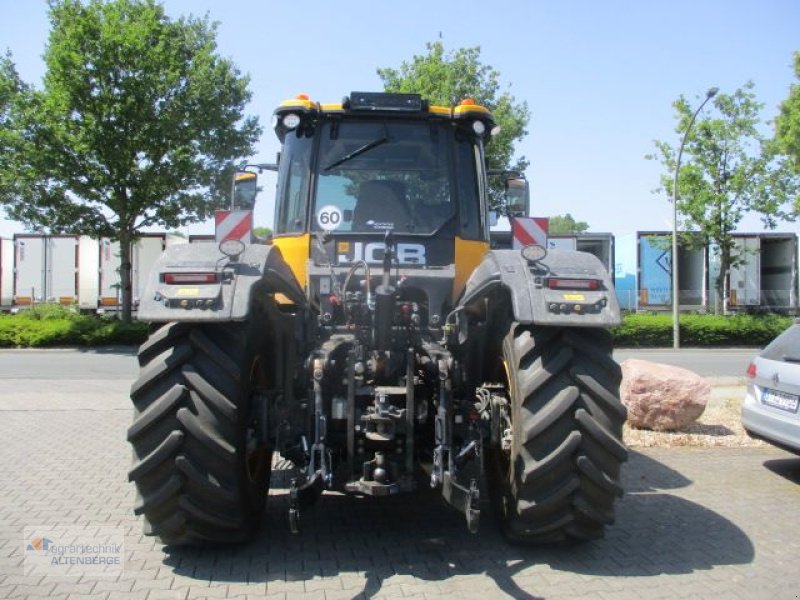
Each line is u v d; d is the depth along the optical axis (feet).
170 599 11.59
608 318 12.25
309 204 16.55
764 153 81.87
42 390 37.99
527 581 12.45
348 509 16.52
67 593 11.78
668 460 22.50
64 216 70.85
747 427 22.40
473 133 16.96
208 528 12.95
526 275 12.75
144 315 11.90
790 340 21.72
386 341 13.60
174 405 12.35
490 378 15.39
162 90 68.33
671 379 26.30
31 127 67.36
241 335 12.90
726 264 85.87
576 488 12.67
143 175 69.21
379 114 16.72
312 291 15.83
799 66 75.72
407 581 12.40
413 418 13.25
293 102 16.56
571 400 12.54
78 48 66.69
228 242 12.34
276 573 12.69
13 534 14.65
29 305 86.33
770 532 15.42
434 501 17.13
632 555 13.84
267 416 13.97
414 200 16.52
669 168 85.35
